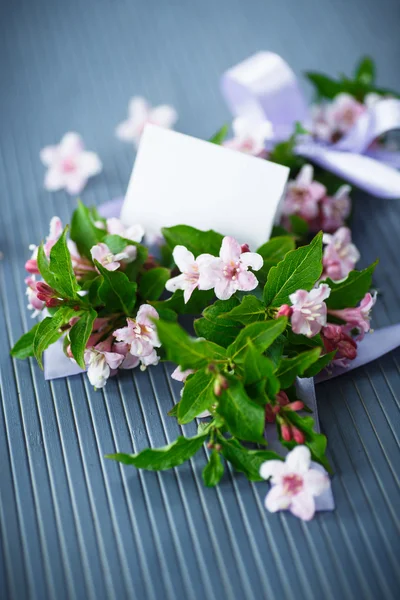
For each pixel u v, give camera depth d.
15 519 0.51
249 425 0.47
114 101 0.75
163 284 0.55
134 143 0.72
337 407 0.54
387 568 0.49
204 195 0.57
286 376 0.49
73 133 0.73
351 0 0.82
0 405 0.55
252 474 0.49
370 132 0.63
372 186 0.62
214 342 0.51
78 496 0.51
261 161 0.56
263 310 0.50
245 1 0.82
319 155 0.64
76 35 0.80
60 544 0.50
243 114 0.67
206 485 0.50
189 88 0.76
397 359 0.57
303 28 0.80
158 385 0.56
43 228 0.66
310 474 0.47
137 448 0.53
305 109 0.65
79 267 0.55
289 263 0.49
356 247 0.64
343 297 0.53
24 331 0.59
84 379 0.56
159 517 0.50
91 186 0.69
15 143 0.72
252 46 0.79
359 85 0.68
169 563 0.49
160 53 0.79
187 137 0.57
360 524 0.50
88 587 0.48
